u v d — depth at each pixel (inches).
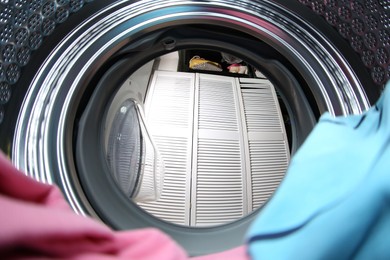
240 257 12.4
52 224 8.1
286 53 27.3
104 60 26.5
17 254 7.4
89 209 25.3
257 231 11.4
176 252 11.1
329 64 26.6
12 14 21.6
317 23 26.0
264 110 49.9
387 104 14.6
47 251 7.9
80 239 9.4
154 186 43.0
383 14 23.7
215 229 28.1
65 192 23.9
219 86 52.1
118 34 26.0
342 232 11.0
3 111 22.9
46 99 24.6
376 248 11.3
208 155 45.8
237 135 47.4
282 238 11.3
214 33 29.4
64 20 24.3
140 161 42.3
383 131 13.8
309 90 28.6
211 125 47.9
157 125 47.6
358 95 26.0
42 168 23.7
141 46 28.0
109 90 29.8
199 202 43.3
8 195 11.7
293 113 31.5
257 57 30.7
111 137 34.0
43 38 24.0
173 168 44.8
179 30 29.1
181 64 57.9
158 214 42.1
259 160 46.2
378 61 24.8
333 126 16.4
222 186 44.1
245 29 27.3
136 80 44.1
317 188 12.7
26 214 7.8
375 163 12.1
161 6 26.0
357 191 11.4
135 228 27.0
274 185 44.8
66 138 25.0
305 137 29.3
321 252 10.8
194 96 50.6
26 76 24.0
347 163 13.3
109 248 10.5
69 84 25.3
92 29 25.4
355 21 24.8
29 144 23.8
